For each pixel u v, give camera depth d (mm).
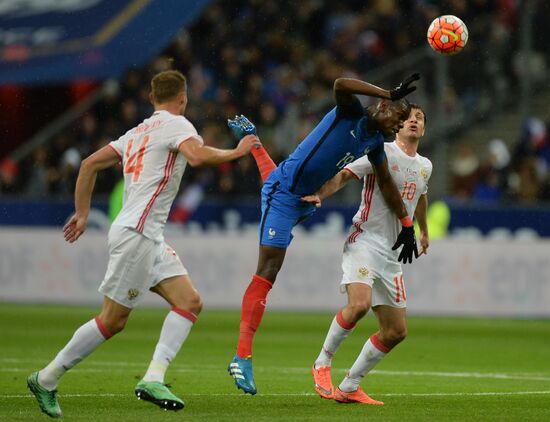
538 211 72000
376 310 29922
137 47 80812
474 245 66688
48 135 86188
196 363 43219
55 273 71000
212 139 82000
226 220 75375
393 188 29562
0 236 71688
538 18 83500
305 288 67688
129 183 26234
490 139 81562
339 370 41719
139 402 29375
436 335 57375
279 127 80625
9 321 60438
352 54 87750
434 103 81250
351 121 28609
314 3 91000
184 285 26406
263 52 88938
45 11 83625
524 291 66438
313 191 29469
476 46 83000
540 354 49094
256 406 28766
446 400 31031
